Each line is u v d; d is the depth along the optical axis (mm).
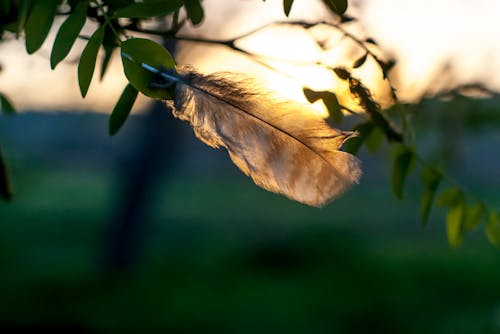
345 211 25641
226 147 1147
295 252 20469
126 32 1396
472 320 15219
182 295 16953
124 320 15195
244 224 24219
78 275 17797
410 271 18375
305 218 24734
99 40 1213
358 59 1414
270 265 19953
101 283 17578
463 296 17000
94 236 22516
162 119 18297
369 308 16141
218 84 1181
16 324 14570
